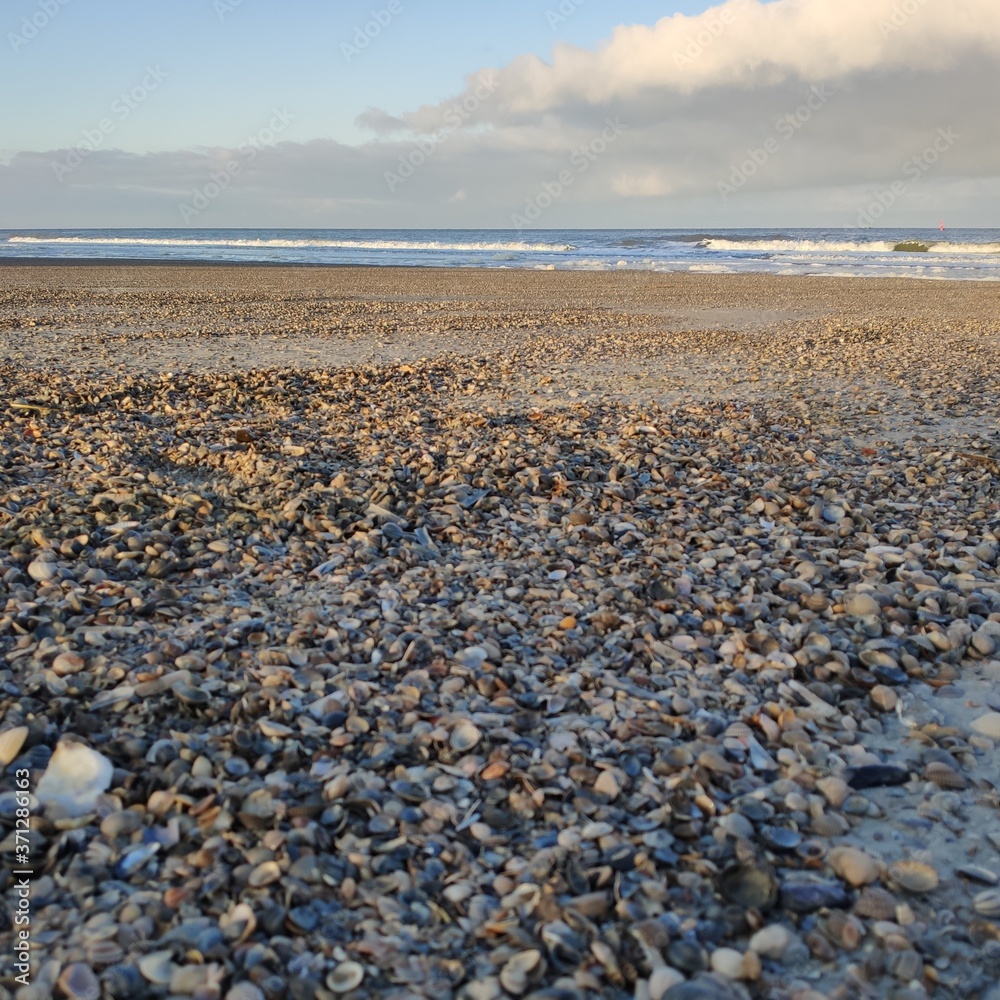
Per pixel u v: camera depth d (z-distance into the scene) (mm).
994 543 1147
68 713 734
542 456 1571
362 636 885
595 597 993
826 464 1604
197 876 584
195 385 2289
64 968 520
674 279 7438
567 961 536
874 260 10375
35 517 1160
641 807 656
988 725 762
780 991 524
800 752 727
